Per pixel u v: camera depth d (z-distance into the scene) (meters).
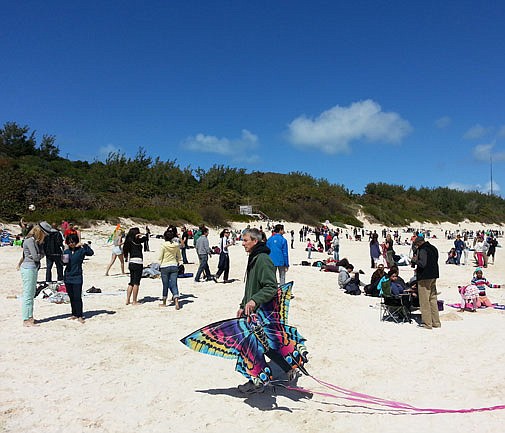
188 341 5.12
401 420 4.84
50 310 9.80
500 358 7.15
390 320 9.91
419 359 7.07
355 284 13.55
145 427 4.58
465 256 24.92
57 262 13.14
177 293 10.15
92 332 8.05
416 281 10.05
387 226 71.75
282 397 5.42
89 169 63.94
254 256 5.38
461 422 4.79
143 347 7.18
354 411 5.05
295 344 5.26
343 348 7.61
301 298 11.66
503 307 11.63
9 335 7.70
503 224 98.62
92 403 5.09
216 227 47.00
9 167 44.22
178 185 65.81
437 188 104.62
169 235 10.31
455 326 9.46
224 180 70.69
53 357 6.62
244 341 5.12
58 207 37.31
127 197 48.78
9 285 12.93
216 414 4.90
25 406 4.97
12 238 26.81
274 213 59.25
